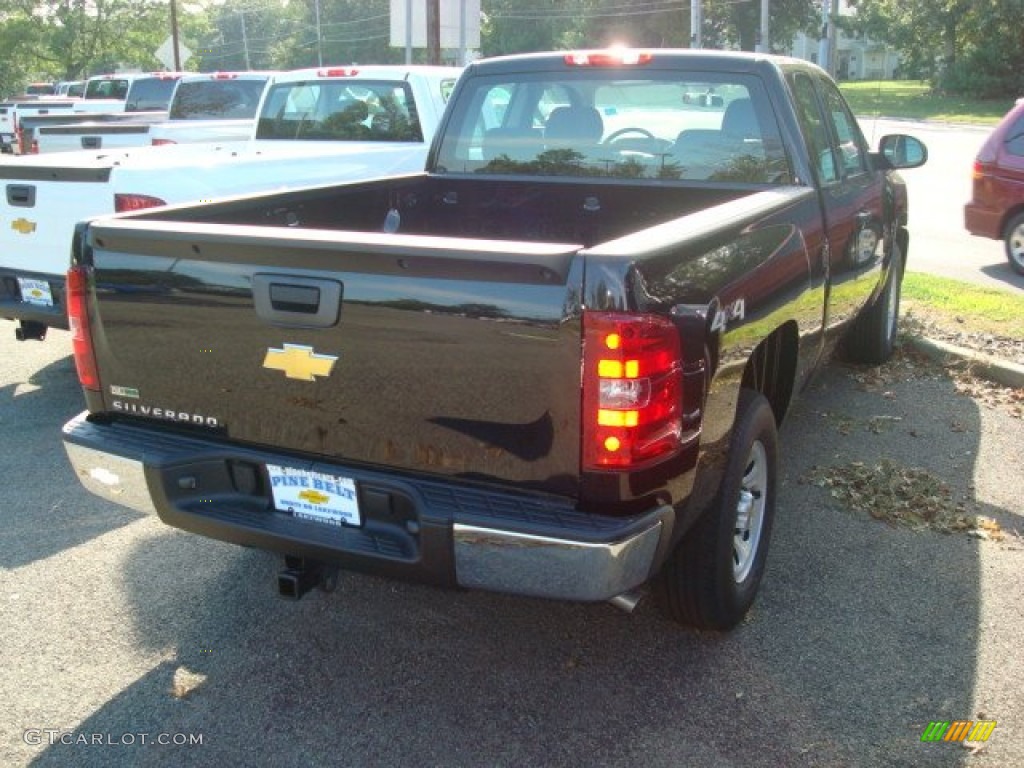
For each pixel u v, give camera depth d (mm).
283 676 3264
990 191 9852
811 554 4047
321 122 8555
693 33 33938
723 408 2953
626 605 2809
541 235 4844
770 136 4289
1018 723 2998
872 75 84625
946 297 8266
